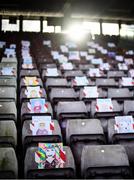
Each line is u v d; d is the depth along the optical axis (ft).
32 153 13.75
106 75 33.50
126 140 17.01
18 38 56.95
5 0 66.90
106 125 20.30
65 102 21.42
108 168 13.25
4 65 32.81
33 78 26.05
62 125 19.62
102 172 13.16
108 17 78.79
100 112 20.83
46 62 39.37
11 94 23.15
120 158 14.38
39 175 12.82
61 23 74.49
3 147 14.38
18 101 25.18
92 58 43.09
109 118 19.79
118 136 17.33
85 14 75.77
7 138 15.89
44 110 20.20
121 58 44.09
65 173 13.08
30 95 22.85
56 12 74.23
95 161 14.14
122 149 14.60
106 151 14.42
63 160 13.82
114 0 66.64
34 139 16.33
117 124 17.89
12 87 23.47
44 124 17.08
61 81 27.73
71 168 13.17
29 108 20.04
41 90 23.09
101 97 24.16
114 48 56.75
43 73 31.78
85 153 14.21
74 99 23.57
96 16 78.02
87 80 28.04
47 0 66.69
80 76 30.89
